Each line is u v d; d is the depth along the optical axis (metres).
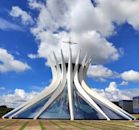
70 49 68.56
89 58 71.62
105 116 57.28
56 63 69.31
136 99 123.81
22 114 58.03
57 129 27.66
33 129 27.38
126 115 60.69
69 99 61.62
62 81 67.56
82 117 56.47
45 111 57.91
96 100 65.38
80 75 70.44
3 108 98.44
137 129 28.61
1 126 31.56
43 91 65.94
